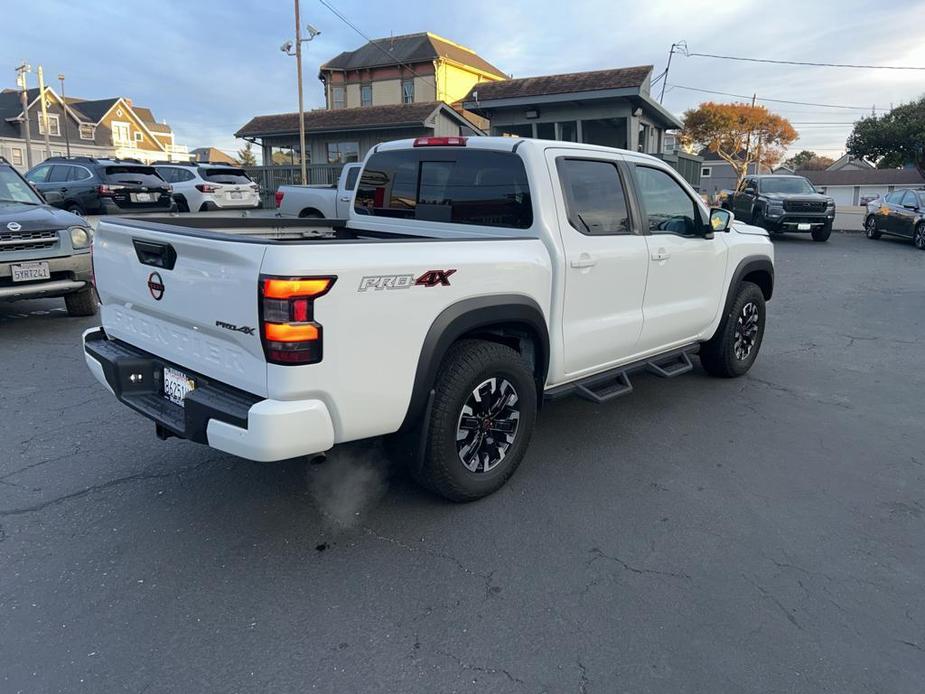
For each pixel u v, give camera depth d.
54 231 7.02
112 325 3.75
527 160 3.81
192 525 3.35
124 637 2.56
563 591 2.91
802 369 6.50
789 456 4.41
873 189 66.75
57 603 2.74
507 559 3.14
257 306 2.66
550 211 3.81
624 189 4.38
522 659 2.50
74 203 14.76
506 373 3.53
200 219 4.25
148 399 3.40
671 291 4.83
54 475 3.83
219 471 3.93
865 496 3.87
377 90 43.47
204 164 19.69
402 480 3.88
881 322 8.80
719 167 63.38
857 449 4.55
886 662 2.53
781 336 7.95
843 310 9.62
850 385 6.00
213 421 2.83
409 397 3.11
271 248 2.64
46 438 4.32
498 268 3.41
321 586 2.90
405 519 3.46
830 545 3.34
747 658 2.53
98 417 4.68
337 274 2.72
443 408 3.28
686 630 2.68
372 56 43.56
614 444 4.53
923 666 2.51
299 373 2.69
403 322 3.00
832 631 2.70
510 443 3.70
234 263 2.75
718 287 5.42
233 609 2.74
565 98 21.59
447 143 4.21
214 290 2.86
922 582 3.05
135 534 3.26
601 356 4.32
